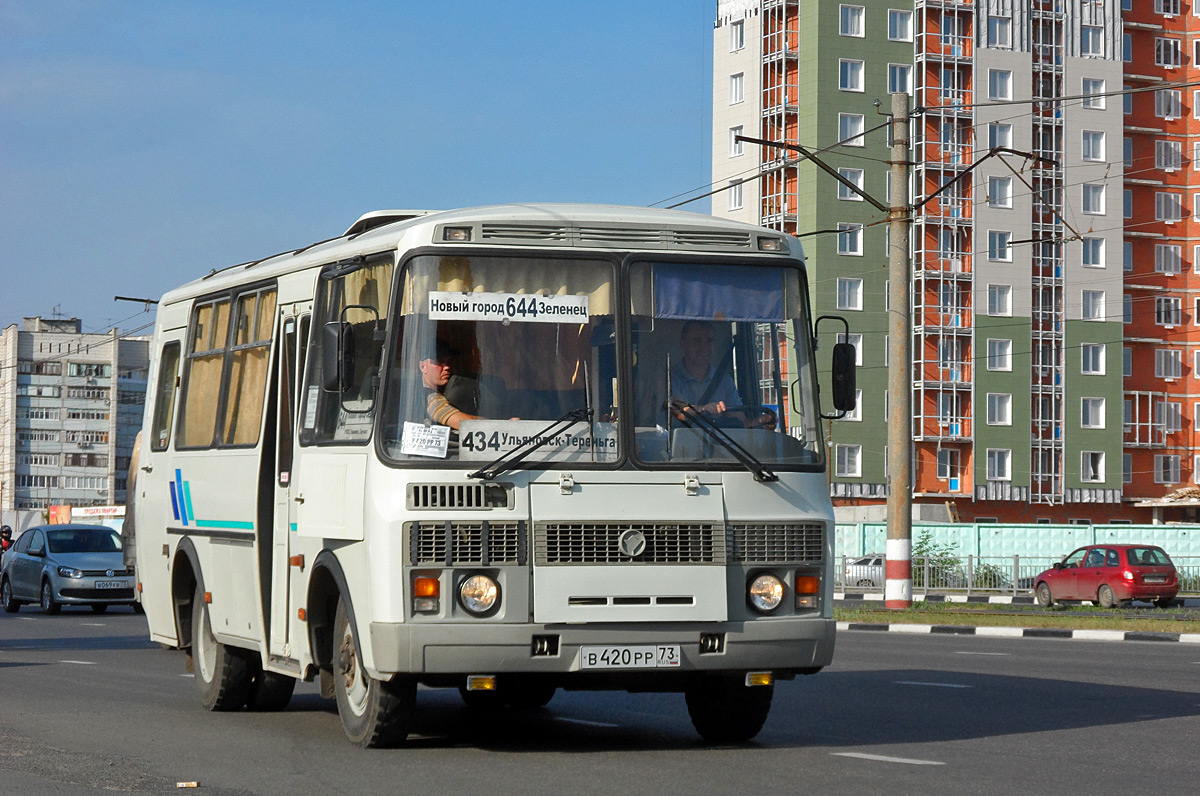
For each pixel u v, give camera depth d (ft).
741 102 345.10
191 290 61.62
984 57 341.62
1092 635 110.93
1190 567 221.46
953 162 339.98
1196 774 39.06
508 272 42.34
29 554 144.05
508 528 40.73
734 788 36.76
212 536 55.11
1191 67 365.40
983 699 60.03
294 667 47.52
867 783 37.47
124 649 91.25
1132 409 359.05
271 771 40.37
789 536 42.73
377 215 50.31
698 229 43.80
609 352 42.39
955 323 339.16
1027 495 342.03
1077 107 349.00
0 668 76.59
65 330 631.97
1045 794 35.70
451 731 49.60
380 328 43.24
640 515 41.34
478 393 41.45
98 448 625.41
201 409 58.08
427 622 40.19
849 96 332.80
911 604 132.36
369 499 41.42
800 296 44.34
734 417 42.91
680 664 41.24
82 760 42.70
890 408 130.93
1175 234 363.15
